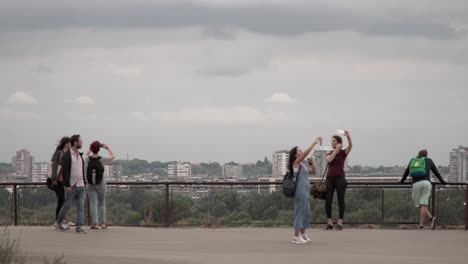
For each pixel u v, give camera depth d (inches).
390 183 940.6
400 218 938.1
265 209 949.2
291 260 621.6
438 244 758.5
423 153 924.6
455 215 927.7
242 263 597.9
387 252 690.8
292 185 751.1
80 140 831.7
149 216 946.1
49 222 963.3
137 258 620.1
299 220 754.8
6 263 569.9
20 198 967.6
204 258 629.6
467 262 627.5
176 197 950.4
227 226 946.7
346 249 711.1
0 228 890.1
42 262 591.2
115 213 947.3
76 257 623.2
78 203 838.5
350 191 944.9
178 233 855.7
